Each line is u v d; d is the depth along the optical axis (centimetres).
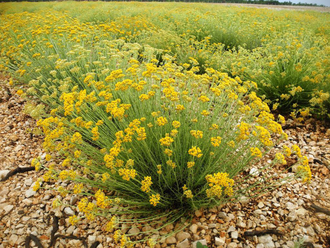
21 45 445
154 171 245
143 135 198
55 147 216
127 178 180
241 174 278
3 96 452
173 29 795
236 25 780
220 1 3797
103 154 242
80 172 283
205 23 789
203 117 267
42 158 309
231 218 221
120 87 234
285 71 407
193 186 230
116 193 251
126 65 402
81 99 222
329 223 209
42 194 257
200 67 538
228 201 228
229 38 712
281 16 1130
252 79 426
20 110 416
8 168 290
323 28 748
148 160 249
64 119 228
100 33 557
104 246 203
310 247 189
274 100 404
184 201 232
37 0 3206
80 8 1408
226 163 238
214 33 725
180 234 207
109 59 387
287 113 401
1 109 414
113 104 212
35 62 450
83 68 411
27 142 342
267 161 297
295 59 410
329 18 1151
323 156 295
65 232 216
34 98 423
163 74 284
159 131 235
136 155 244
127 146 242
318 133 343
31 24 674
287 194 244
